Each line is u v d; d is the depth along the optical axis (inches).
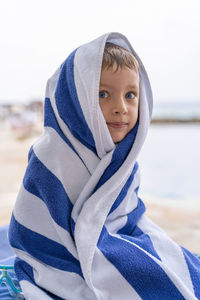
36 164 27.5
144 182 97.6
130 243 27.1
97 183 28.0
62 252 27.5
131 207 32.4
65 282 26.2
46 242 27.6
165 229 61.0
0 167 110.4
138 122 30.0
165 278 24.8
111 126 28.5
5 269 29.6
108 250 26.2
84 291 25.7
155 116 217.5
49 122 29.2
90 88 26.7
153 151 141.8
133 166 29.8
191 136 175.5
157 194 85.8
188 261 28.1
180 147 148.6
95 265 25.7
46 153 27.6
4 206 72.8
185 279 26.6
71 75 28.1
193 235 58.3
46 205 27.2
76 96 27.5
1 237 39.5
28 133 166.9
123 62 28.3
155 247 28.4
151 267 25.1
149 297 24.7
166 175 104.3
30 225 27.5
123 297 24.9
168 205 75.2
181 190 88.8
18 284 30.5
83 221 26.6
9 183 92.6
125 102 28.7
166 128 207.6
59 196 27.0
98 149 27.8
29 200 27.5
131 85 28.7
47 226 27.5
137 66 29.9
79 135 28.2
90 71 26.9
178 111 222.1
